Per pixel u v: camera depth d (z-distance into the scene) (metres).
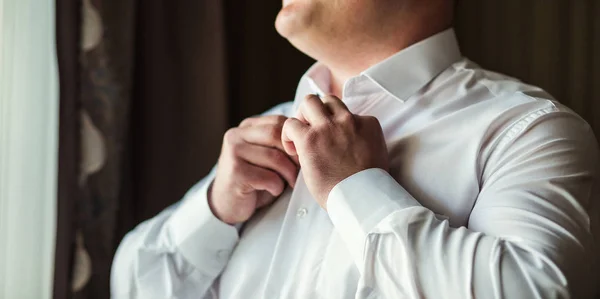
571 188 0.74
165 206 1.66
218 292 1.02
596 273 0.73
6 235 1.46
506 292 0.64
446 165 0.84
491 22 2.06
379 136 0.83
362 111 0.97
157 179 1.66
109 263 1.49
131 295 1.04
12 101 1.48
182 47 1.71
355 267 0.80
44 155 1.52
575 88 1.99
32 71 1.50
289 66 1.99
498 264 0.66
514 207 0.72
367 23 0.93
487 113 0.85
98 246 1.48
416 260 0.69
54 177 1.53
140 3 1.67
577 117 0.83
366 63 1.00
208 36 1.72
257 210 1.02
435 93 0.93
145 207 1.64
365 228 0.73
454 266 0.67
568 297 0.65
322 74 1.10
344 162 0.80
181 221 1.02
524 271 0.65
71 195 1.45
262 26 1.97
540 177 0.75
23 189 1.48
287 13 0.95
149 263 1.04
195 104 1.70
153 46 1.68
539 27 2.02
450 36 1.00
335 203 0.77
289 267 0.89
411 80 0.95
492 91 0.90
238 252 0.99
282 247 0.90
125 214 1.57
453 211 0.82
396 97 0.94
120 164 1.53
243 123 1.01
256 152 0.96
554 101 0.86
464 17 2.06
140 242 1.06
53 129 1.53
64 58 1.47
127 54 1.56
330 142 0.80
